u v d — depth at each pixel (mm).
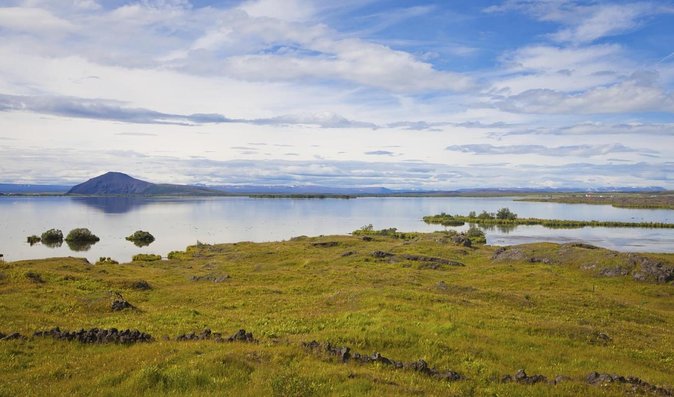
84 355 22188
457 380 20328
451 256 87812
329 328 29172
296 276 61031
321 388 16812
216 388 16828
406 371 20750
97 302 37531
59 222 193125
